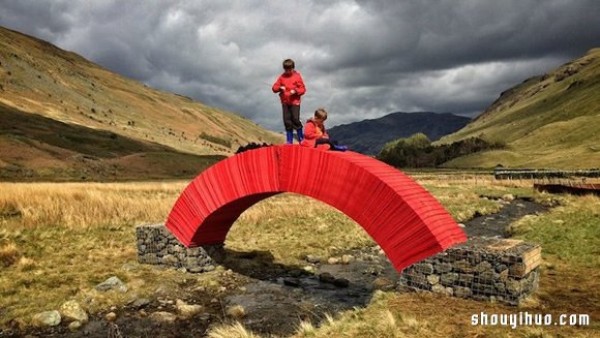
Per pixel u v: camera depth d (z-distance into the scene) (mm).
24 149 103562
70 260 15938
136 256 16844
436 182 54281
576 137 148125
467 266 10523
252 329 10453
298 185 12352
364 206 11320
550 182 47531
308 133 12312
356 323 9266
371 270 15617
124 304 12125
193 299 12664
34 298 12148
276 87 12500
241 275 14945
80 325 10734
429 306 10039
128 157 117125
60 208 23438
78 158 109562
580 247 15469
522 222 21766
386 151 171875
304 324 9539
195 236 14906
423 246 10898
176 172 115938
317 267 16281
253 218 24672
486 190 42250
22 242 17609
